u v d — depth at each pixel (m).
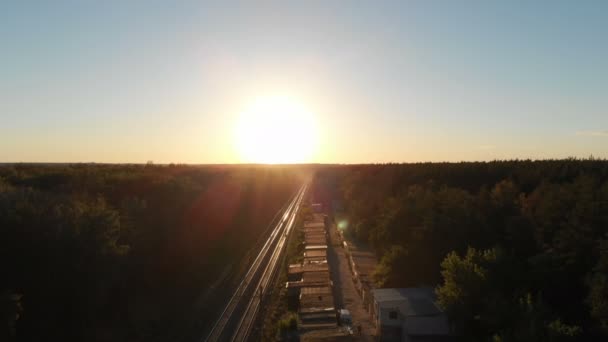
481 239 51.88
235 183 107.12
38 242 35.25
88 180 62.34
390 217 65.06
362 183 123.00
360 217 85.88
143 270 46.69
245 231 84.44
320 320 42.62
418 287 47.38
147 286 46.53
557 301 39.34
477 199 60.94
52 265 35.19
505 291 39.72
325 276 54.47
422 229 53.94
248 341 37.62
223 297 47.88
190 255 57.94
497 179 85.38
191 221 66.12
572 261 40.66
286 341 38.09
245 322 41.25
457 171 95.44
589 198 48.09
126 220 48.91
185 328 39.66
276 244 76.12
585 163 80.94
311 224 92.00
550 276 40.53
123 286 42.97
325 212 118.38
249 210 102.12
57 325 35.25
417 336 38.12
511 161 97.06
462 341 37.47
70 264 36.03
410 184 97.25
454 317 38.28
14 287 33.00
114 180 66.19
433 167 106.38
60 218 37.72
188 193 72.88
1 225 34.53
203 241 65.62
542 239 48.84
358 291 52.75
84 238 37.50
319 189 185.88
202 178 101.00
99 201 46.00
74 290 36.38
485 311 36.62
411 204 67.75
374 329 41.97
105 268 38.50
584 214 45.12
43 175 64.06
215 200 79.50
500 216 56.62
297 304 46.94
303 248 72.19
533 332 31.88
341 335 39.06
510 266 41.72
